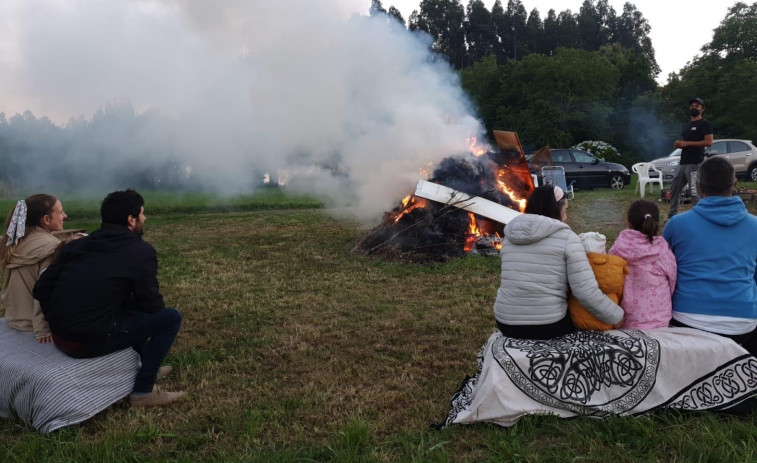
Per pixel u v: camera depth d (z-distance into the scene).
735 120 41.25
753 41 43.19
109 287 3.34
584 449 2.86
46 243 3.73
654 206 3.41
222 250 9.31
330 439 3.08
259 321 5.38
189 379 4.02
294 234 10.85
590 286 3.21
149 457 2.93
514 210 8.37
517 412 3.09
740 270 3.28
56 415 3.24
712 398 3.13
